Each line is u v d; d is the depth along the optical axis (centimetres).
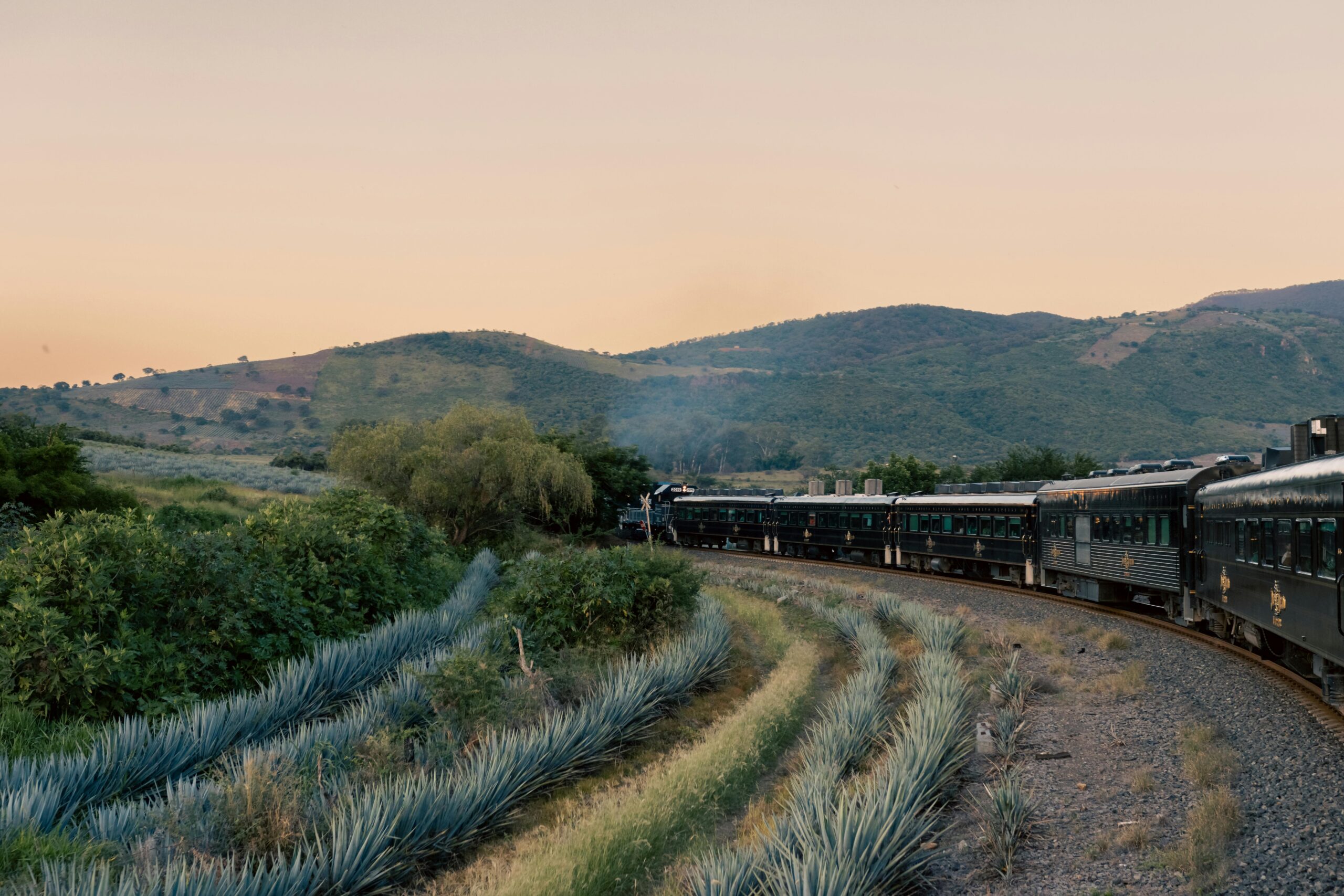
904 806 888
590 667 1678
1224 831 806
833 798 941
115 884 709
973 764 1162
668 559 2269
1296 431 1669
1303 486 1257
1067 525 2675
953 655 1809
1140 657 1694
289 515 1902
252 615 1431
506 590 2425
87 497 2292
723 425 17138
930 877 830
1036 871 803
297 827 871
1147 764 1058
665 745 1391
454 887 852
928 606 2642
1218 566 1762
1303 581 1248
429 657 1521
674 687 1573
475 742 1178
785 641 2120
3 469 2166
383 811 877
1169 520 2038
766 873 748
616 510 6009
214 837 842
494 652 1529
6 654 1086
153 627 1312
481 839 977
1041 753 1148
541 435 6078
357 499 2512
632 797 1041
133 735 1026
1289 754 1025
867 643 1938
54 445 2277
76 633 1195
